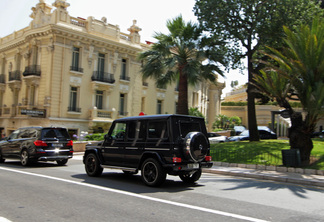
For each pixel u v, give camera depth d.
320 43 11.51
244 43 20.11
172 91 37.25
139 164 8.48
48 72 25.70
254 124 20.19
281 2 17.61
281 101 12.55
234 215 5.38
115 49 30.08
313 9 18.30
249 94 20.41
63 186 7.92
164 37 20.44
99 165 9.77
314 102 11.26
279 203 6.52
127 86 31.45
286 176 10.35
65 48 26.36
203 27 19.73
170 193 7.32
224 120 43.12
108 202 6.20
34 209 5.59
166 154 7.89
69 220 4.93
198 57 19.75
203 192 7.59
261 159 13.56
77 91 27.44
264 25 18.06
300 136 12.10
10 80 30.16
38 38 26.75
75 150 20.88
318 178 9.92
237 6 18.48
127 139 8.98
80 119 27.30
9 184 8.08
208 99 47.88
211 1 18.41
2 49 32.16
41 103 26.03
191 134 8.06
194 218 5.14
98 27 28.61
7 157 13.73
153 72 20.42
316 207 6.23
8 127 30.03
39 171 11.08
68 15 26.48
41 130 12.68
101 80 28.56
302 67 11.65
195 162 8.20
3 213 5.29
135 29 32.19
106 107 29.31
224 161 14.05
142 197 6.75
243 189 8.20
